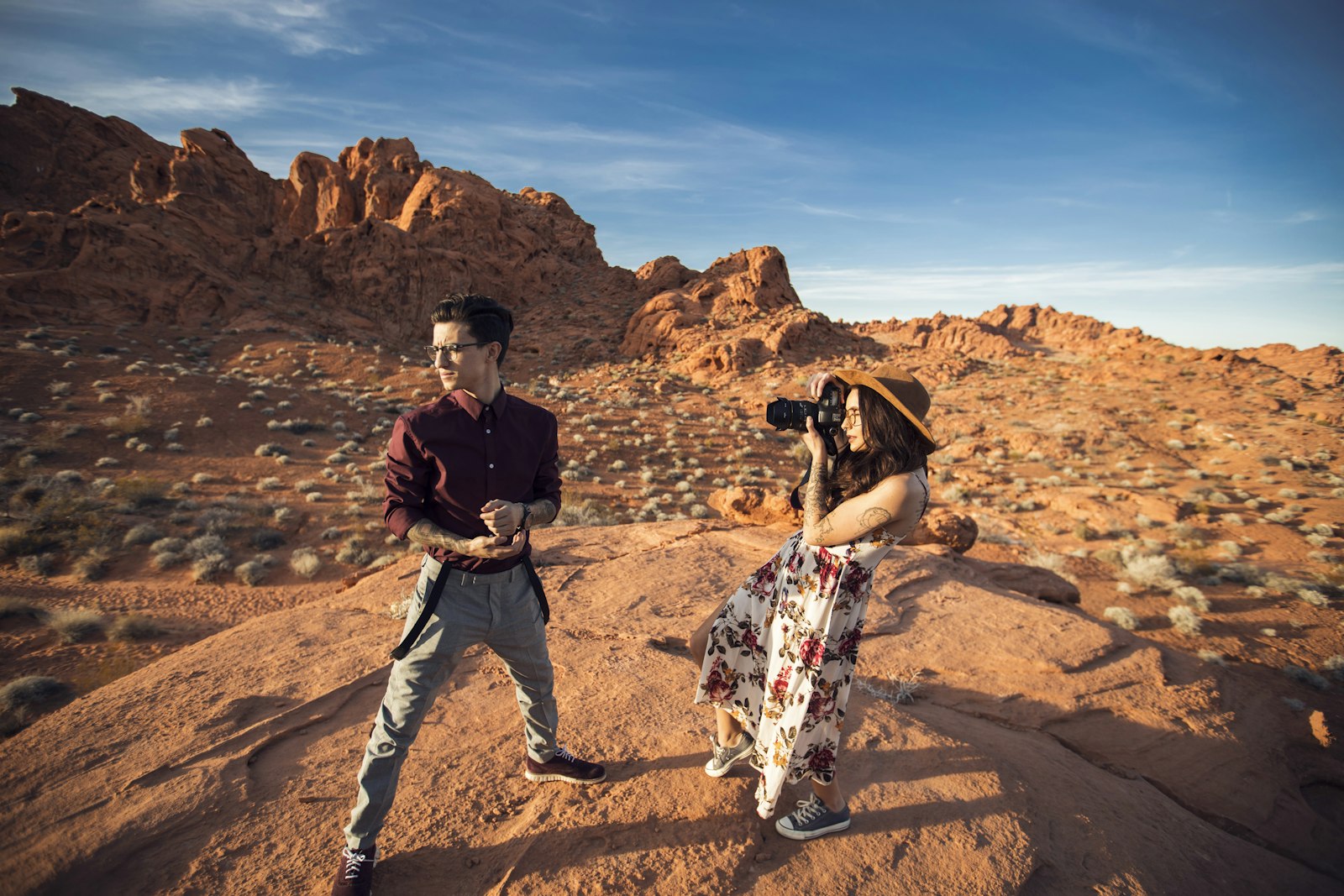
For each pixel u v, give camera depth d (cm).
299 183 7338
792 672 239
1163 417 4475
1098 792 322
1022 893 238
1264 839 361
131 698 349
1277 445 3812
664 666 397
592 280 7869
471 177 7750
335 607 518
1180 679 484
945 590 593
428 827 256
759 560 639
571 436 3656
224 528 2098
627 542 705
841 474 223
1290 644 1593
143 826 252
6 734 1048
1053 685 452
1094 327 11881
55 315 4875
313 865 238
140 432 2956
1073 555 2228
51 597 1612
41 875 229
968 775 298
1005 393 5116
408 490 225
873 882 235
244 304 5738
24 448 2609
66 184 7000
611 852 243
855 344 6209
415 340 6259
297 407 3612
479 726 330
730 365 5325
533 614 251
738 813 265
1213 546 2398
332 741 319
